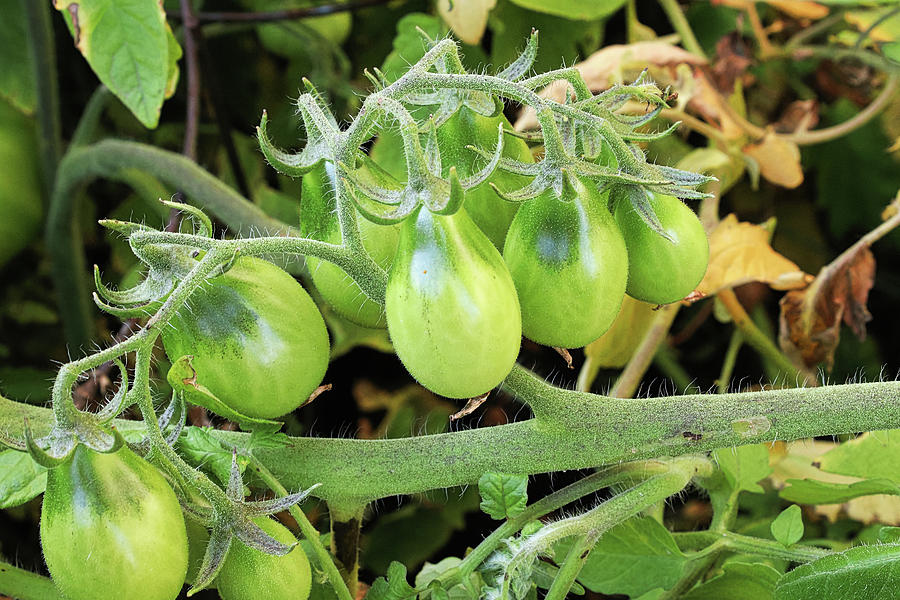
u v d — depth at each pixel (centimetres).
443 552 74
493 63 72
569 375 76
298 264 63
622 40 78
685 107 65
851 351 78
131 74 58
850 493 50
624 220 43
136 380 39
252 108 86
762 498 67
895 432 52
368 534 73
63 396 38
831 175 81
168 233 39
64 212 72
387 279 41
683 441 44
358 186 39
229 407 42
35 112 74
